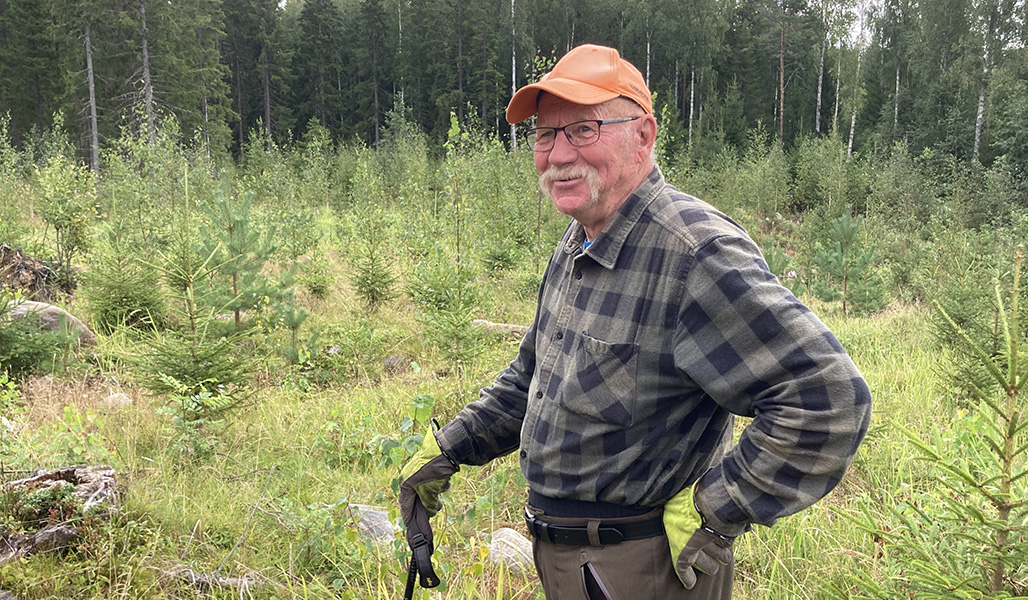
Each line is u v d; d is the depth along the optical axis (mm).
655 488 1522
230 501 3760
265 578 3072
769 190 26938
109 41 31000
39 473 3330
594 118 1539
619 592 1565
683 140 40844
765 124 47812
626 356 1488
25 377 5949
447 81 50125
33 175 16391
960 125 33562
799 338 1300
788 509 1319
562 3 49438
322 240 15250
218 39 48781
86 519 3074
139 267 8062
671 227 1460
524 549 3289
